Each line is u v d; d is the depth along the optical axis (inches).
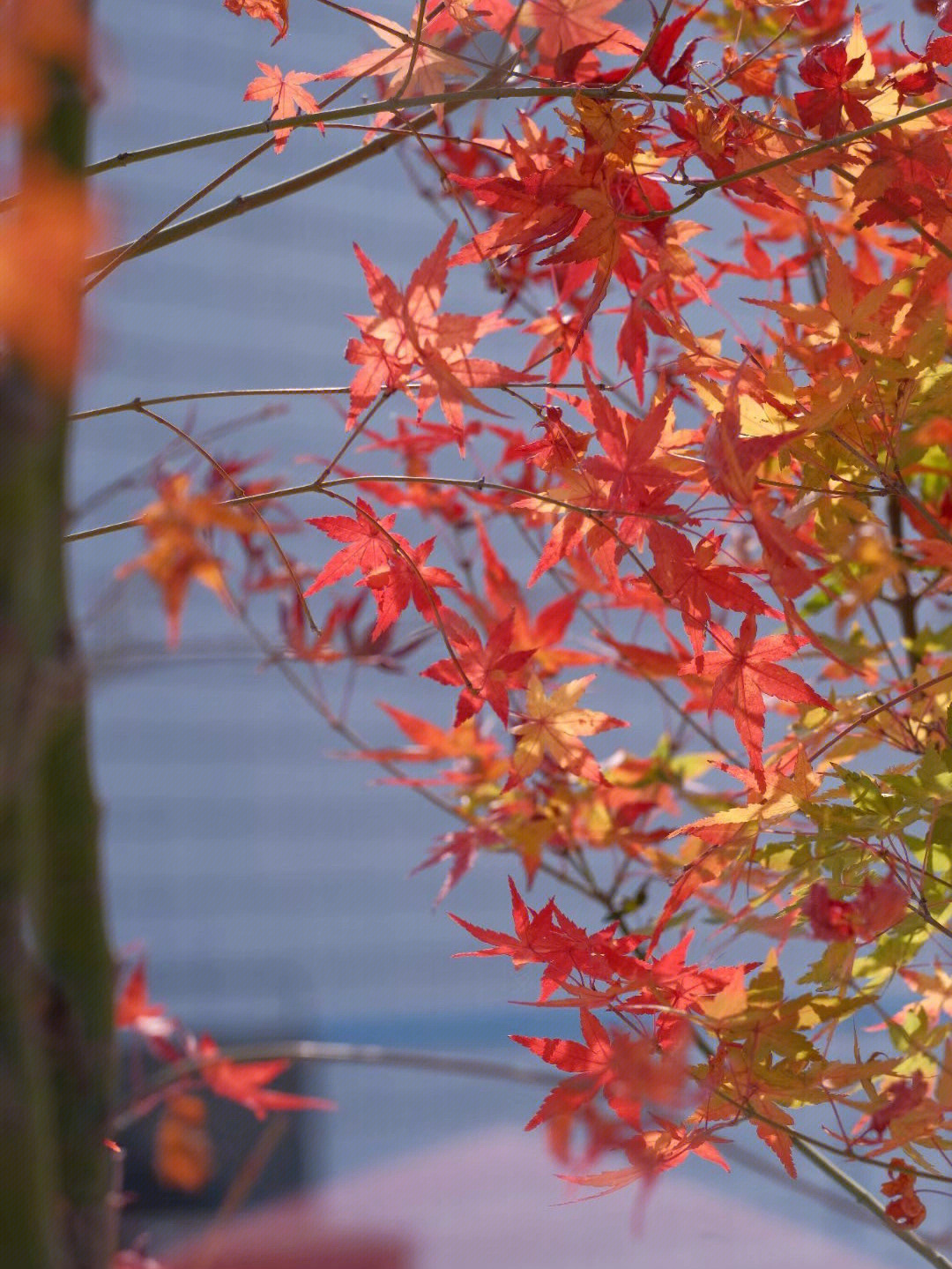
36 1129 45.6
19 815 46.3
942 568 75.3
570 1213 108.1
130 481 70.6
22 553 44.6
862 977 72.1
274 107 73.1
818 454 72.1
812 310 71.0
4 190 46.1
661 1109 69.6
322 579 72.7
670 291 72.4
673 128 71.5
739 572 71.0
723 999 69.5
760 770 70.5
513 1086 125.1
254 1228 105.3
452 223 70.5
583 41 72.6
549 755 78.3
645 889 79.5
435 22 72.3
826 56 71.1
